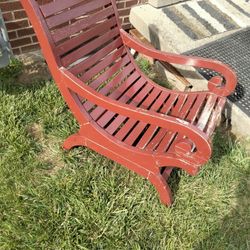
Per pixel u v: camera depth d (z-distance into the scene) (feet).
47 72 10.53
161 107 7.97
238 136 9.09
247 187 8.05
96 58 7.66
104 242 6.92
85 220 7.14
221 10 11.85
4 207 7.29
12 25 9.68
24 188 7.63
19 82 10.07
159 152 6.88
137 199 7.59
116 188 7.71
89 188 7.68
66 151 8.37
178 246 7.00
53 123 8.87
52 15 6.46
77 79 6.54
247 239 7.22
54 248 6.78
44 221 7.12
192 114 7.43
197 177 8.06
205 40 10.63
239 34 10.98
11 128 8.61
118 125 7.51
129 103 7.98
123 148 7.09
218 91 7.78
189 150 6.27
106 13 7.79
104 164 8.18
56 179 7.79
